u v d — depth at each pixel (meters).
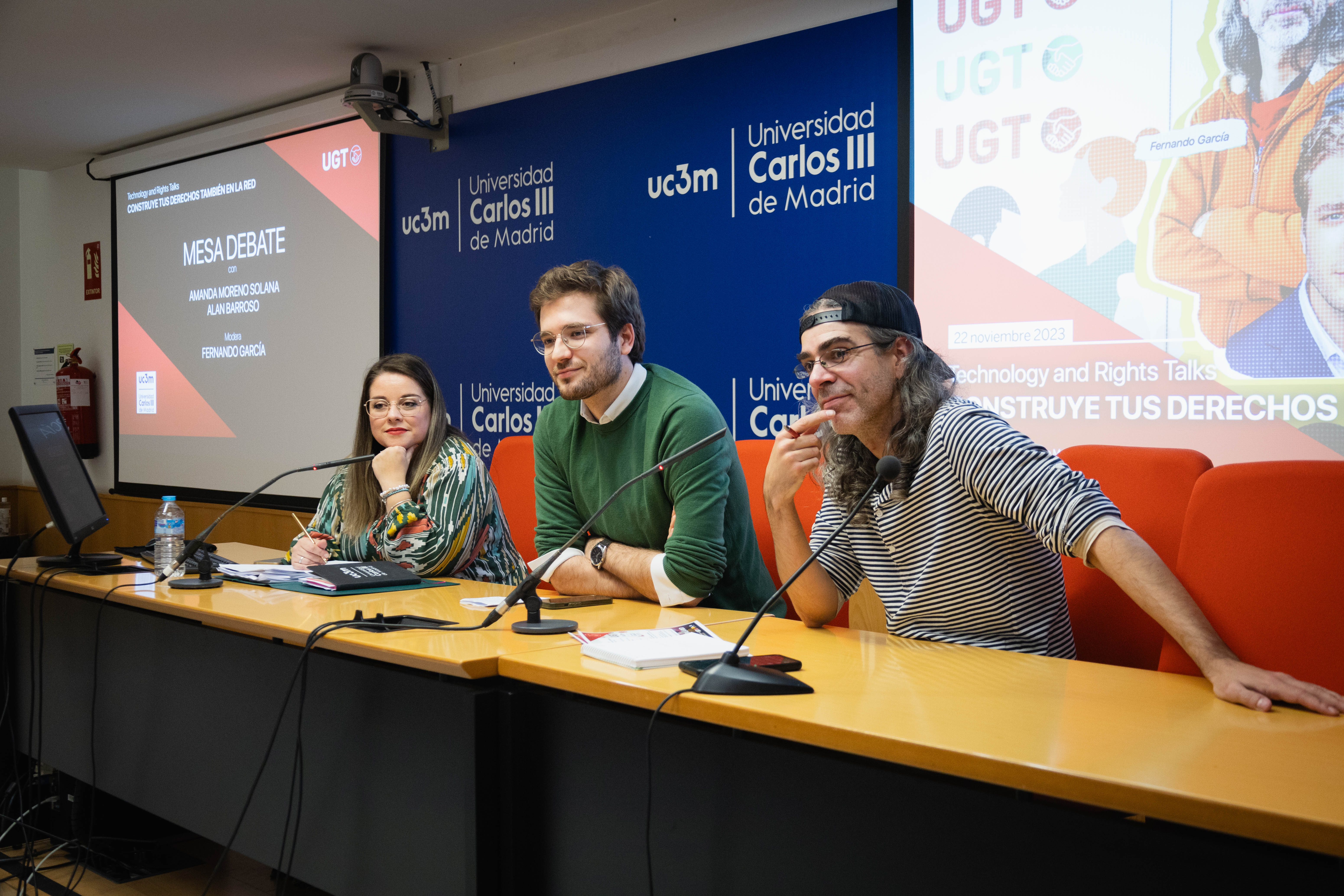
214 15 3.67
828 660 1.34
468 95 4.13
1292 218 2.23
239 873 2.34
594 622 1.64
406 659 1.39
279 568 2.23
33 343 6.37
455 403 4.25
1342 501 1.25
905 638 1.50
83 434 5.91
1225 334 2.34
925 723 1.02
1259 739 0.96
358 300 4.56
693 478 1.86
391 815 1.46
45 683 2.36
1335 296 2.18
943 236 2.79
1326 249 2.19
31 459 2.22
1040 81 2.60
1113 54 2.48
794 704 1.10
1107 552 1.29
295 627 1.60
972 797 0.96
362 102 3.97
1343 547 1.23
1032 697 1.13
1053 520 1.33
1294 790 0.81
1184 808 0.80
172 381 5.49
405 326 4.43
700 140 3.45
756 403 3.35
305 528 2.65
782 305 3.28
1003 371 2.68
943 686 1.18
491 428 4.12
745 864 1.13
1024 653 1.45
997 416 1.49
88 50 4.05
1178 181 2.39
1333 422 2.20
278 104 4.84
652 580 1.86
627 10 3.62
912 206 2.85
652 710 1.22
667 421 1.93
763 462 2.30
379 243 4.46
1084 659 1.64
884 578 1.63
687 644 1.36
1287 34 2.23
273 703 1.70
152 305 5.58
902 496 1.53
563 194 3.85
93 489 2.47
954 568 1.51
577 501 2.17
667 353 3.58
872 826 1.03
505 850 1.33
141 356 5.67
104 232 5.90
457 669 1.32
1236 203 2.31
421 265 4.35
